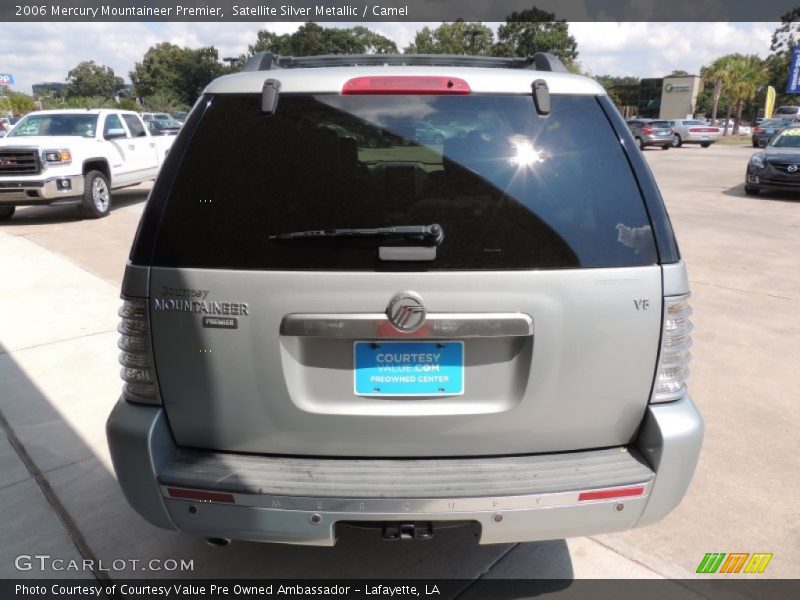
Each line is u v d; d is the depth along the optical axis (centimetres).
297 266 182
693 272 725
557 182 188
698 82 5622
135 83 9238
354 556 260
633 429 198
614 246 186
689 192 1459
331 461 195
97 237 924
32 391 414
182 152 193
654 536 271
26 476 317
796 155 1314
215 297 184
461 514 183
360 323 181
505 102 195
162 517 195
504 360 188
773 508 289
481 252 182
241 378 188
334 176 187
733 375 438
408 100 193
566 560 256
